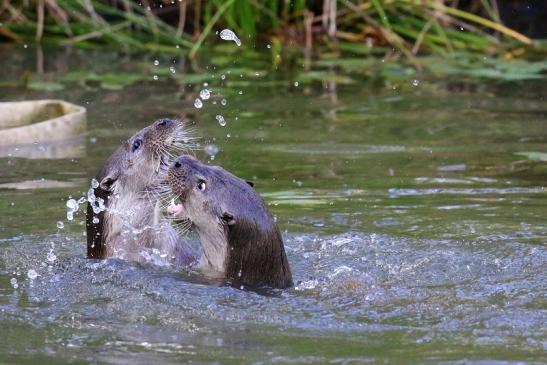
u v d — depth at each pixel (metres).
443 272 20.30
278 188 26.58
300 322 17.34
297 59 43.81
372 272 20.50
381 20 46.22
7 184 26.81
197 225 20.89
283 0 46.69
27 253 21.70
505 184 26.72
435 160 29.27
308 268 20.94
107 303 18.48
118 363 15.63
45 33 46.19
